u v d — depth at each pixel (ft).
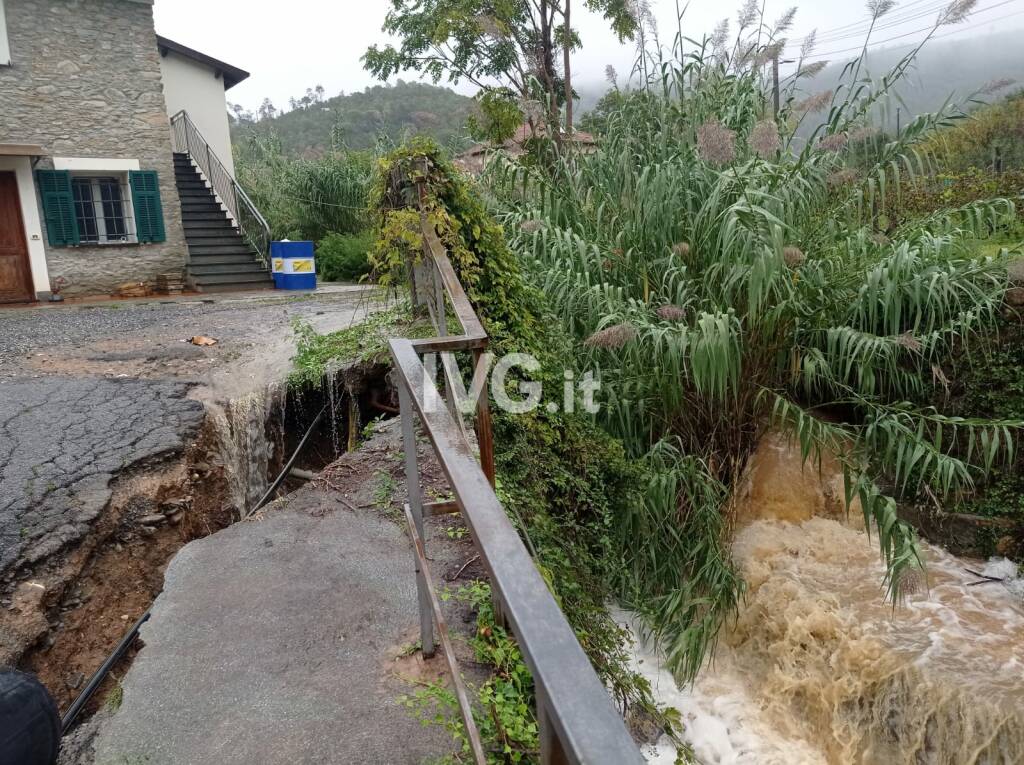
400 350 6.03
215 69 43.52
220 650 7.66
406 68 32.27
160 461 12.35
